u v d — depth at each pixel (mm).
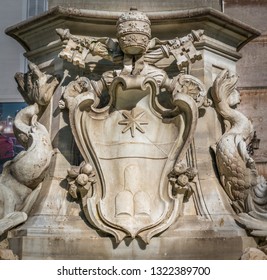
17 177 6121
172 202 5684
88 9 6398
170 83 5961
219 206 5879
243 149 6012
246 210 6008
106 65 6367
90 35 6301
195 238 5555
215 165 6129
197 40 6133
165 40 6254
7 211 6004
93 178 5746
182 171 5703
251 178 6023
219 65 6488
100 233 5672
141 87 5762
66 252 5559
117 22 5898
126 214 5602
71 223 5758
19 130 6293
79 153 6137
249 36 6719
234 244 5570
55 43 6375
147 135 5910
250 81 9023
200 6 6738
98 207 5656
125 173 5770
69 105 5980
